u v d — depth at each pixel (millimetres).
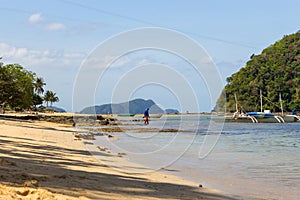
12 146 20188
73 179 11164
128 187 11336
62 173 12148
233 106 121062
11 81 61094
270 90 119375
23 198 8141
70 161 16344
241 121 88375
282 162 21734
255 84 120938
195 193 12203
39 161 14891
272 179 15750
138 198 9844
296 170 18453
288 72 121750
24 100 72625
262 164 20625
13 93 61000
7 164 12289
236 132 57406
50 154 18219
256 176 16484
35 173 11266
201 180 15109
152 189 11680
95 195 9352
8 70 71625
